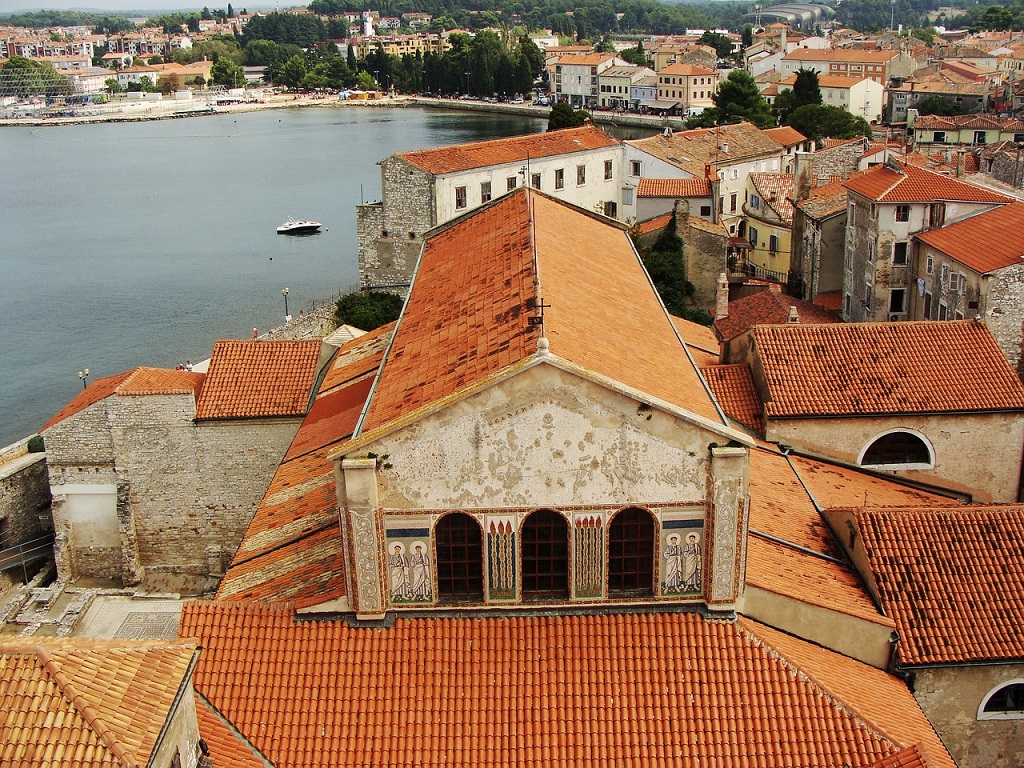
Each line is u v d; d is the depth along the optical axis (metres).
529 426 34.25
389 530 35.16
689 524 35.31
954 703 37.88
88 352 137.00
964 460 53.19
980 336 55.50
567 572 35.97
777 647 35.09
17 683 25.42
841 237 103.81
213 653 34.94
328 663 34.78
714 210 128.25
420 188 112.44
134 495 65.12
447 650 35.00
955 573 39.47
